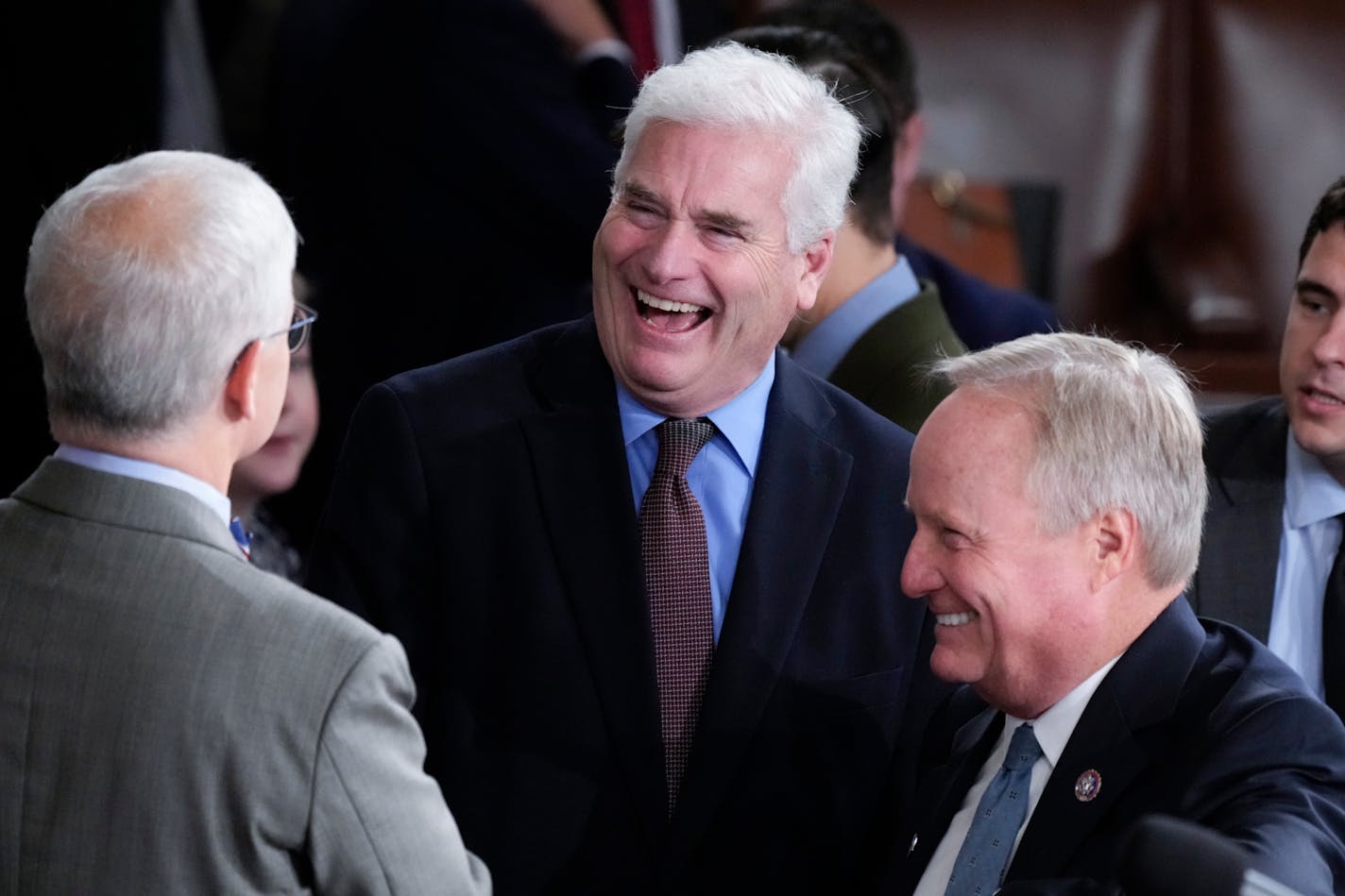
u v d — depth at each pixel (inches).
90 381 214.1
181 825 209.5
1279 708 217.3
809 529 281.1
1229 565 316.2
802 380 294.7
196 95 483.5
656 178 260.8
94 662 211.5
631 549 274.4
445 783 275.3
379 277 479.2
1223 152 570.6
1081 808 222.8
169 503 217.0
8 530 219.9
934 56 576.4
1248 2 570.3
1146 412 224.4
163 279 212.2
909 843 255.4
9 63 451.8
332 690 212.4
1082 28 574.6
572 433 280.2
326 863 213.5
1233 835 203.3
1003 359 234.4
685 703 275.6
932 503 229.5
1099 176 570.9
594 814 271.4
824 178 268.1
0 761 212.8
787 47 366.9
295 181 486.0
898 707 280.4
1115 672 227.8
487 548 277.7
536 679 273.7
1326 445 301.1
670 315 267.4
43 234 217.3
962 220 522.9
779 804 275.1
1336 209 299.4
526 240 477.4
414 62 463.5
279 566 406.3
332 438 486.9
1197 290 552.7
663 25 534.0
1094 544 224.5
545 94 469.7
